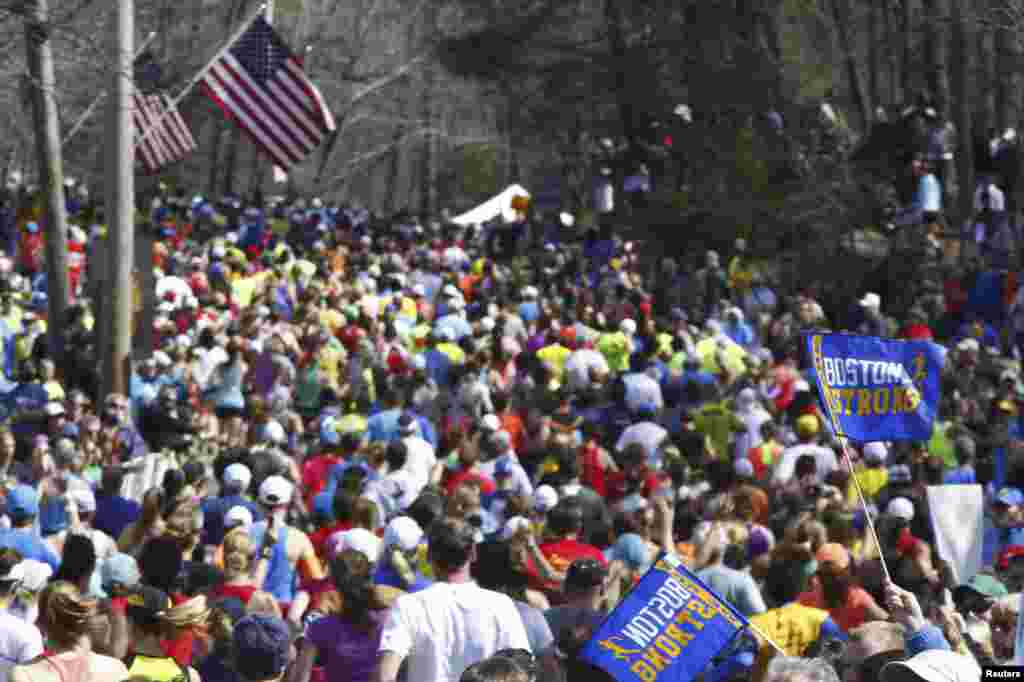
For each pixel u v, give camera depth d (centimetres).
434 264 10950
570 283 10550
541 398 5588
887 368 2388
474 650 2336
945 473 5225
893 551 3619
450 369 6181
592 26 18462
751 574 3603
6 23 6894
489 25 18262
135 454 5459
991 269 9762
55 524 3706
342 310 7562
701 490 4462
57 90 8844
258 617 2261
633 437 5097
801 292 10631
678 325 7881
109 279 6372
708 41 15175
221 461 4200
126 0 6328
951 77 12975
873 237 12019
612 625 2123
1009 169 11300
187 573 3002
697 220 13012
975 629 2731
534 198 18412
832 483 4588
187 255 10831
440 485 4619
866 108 16450
